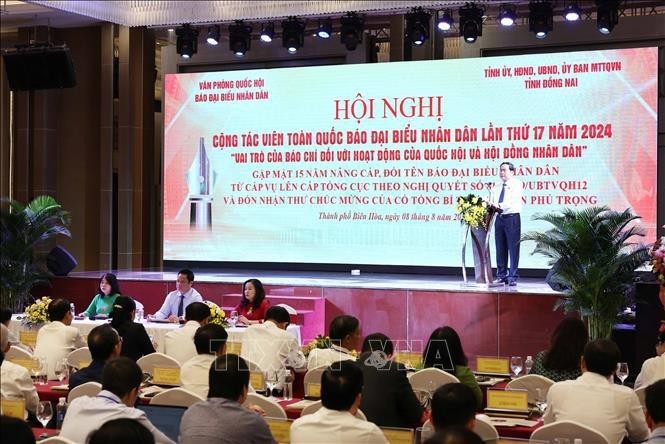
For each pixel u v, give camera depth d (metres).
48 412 5.11
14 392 5.68
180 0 10.98
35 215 13.63
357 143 14.15
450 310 11.64
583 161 13.05
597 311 10.48
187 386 5.98
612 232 10.52
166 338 7.74
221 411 4.07
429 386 5.83
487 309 11.45
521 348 11.30
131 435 2.83
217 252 15.03
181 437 4.07
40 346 7.86
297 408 5.86
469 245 13.63
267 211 14.71
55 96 16.36
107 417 4.25
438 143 13.72
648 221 12.75
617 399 4.92
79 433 4.25
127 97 15.79
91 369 5.93
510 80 13.38
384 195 14.02
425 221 13.80
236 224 14.90
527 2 12.76
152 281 13.18
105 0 11.02
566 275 10.56
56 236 16.39
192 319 7.78
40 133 16.16
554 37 13.61
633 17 13.20
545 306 11.20
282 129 14.59
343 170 14.25
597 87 12.98
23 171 16.14
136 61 15.84
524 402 5.68
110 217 15.90
